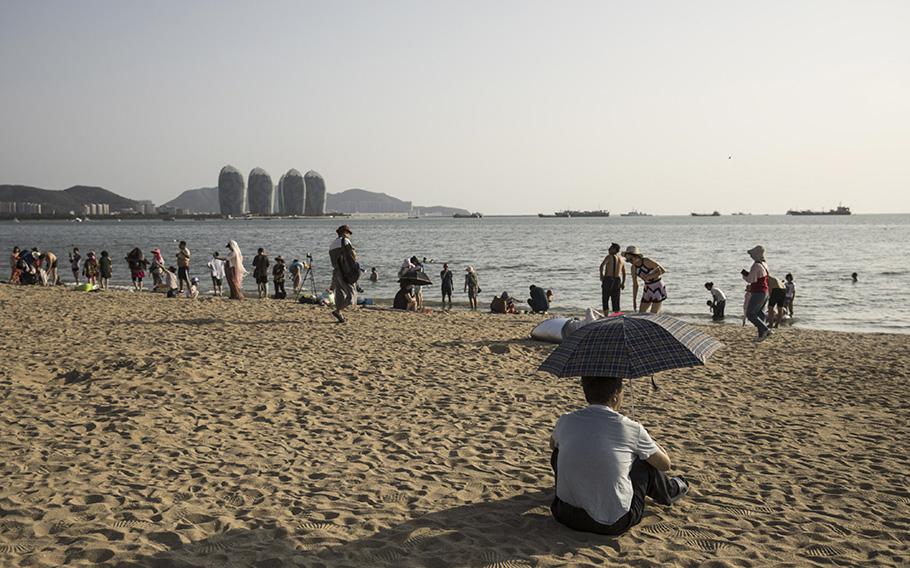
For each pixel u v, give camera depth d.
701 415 7.83
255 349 11.54
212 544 4.25
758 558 4.20
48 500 4.94
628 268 45.09
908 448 6.61
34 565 3.93
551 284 37.75
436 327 15.42
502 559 4.10
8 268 47.78
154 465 5.82
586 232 136.75
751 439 6.87
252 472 5.70
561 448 4.47
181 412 7.56
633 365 4.45
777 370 10.75
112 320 15.50
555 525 4.65
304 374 9.62
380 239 104.81
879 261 52.88
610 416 4.42
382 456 6.19
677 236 111.69
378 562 4.04
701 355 4.50
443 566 4.01
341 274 15.52
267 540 4.33
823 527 4.70
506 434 6.95
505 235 121.19
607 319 4.89
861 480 5.68
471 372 10.06
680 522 4.76
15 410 7.48
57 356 10.56
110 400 8.01
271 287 34.72
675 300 29.66
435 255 63.19
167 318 16.14
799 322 22.83
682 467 5.97
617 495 4.34
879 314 24.88
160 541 4.29
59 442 6.41
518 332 14.77
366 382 9.26
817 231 134.12
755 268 14.48
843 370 10.79
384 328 14.94
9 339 12.25
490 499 5.16
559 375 4.59
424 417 7.55
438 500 5.12
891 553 4.30
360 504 4.99
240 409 7.74
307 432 6.93
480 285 37.31
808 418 7.76
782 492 5.39
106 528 4.46
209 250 74.00
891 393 9.14
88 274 30.09
